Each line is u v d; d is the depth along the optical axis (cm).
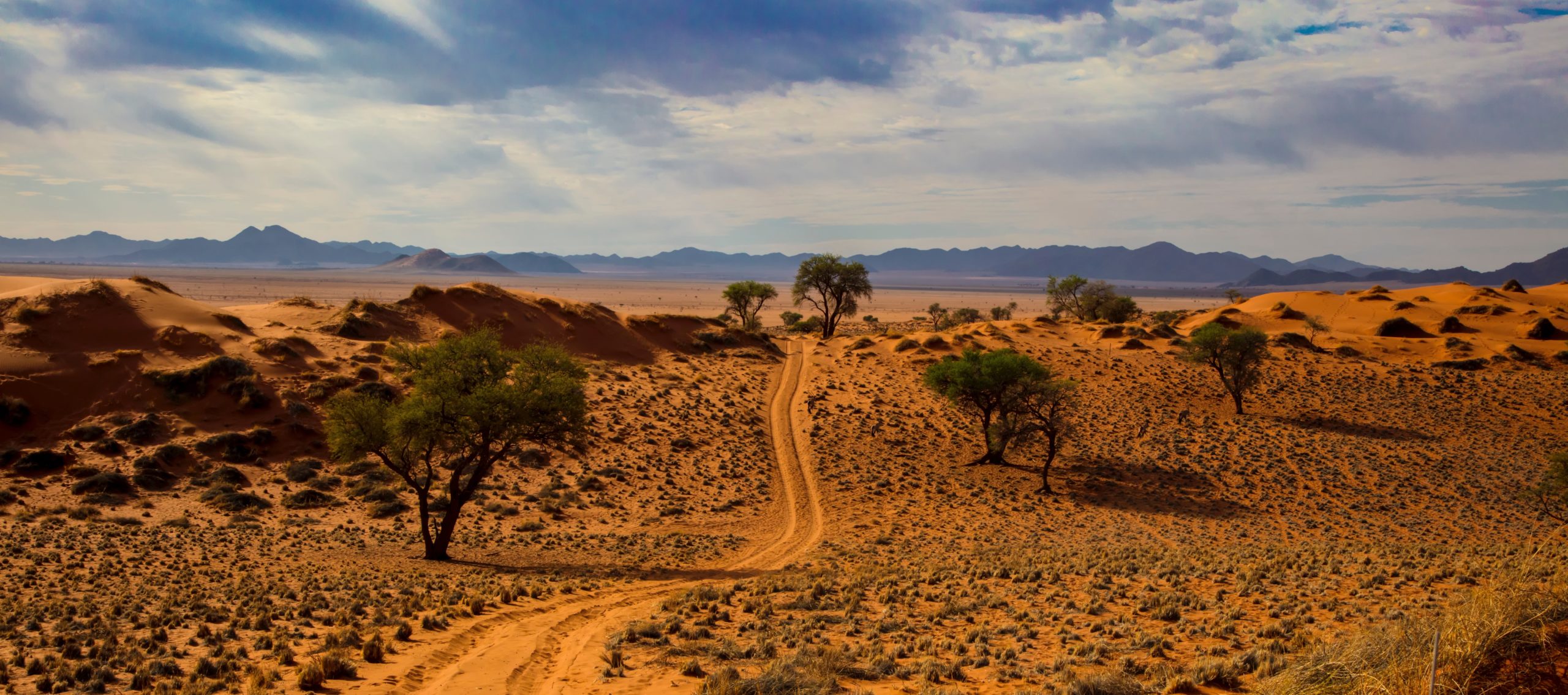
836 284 12531
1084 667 1445
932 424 6794
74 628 1894
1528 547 2189
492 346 3572
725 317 13612
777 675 1371
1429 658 972
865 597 2273
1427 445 6531
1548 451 6481
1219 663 1343
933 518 4691
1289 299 14125
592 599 2467
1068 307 17838
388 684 1500
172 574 2756
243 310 7488
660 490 5028
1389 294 14225
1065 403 5538
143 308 6150
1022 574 2483
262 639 1756
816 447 6106
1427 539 4266
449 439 3431
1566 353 9462
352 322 7181
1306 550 3191
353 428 3266
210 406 5300
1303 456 6131
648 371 7900
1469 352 9681
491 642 1858
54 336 5572
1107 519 4691
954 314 19238
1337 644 1166
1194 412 7431
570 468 5256
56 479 4406
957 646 1623
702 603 2192
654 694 1377
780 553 3816
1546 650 949
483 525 4197
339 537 3741
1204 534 4306
